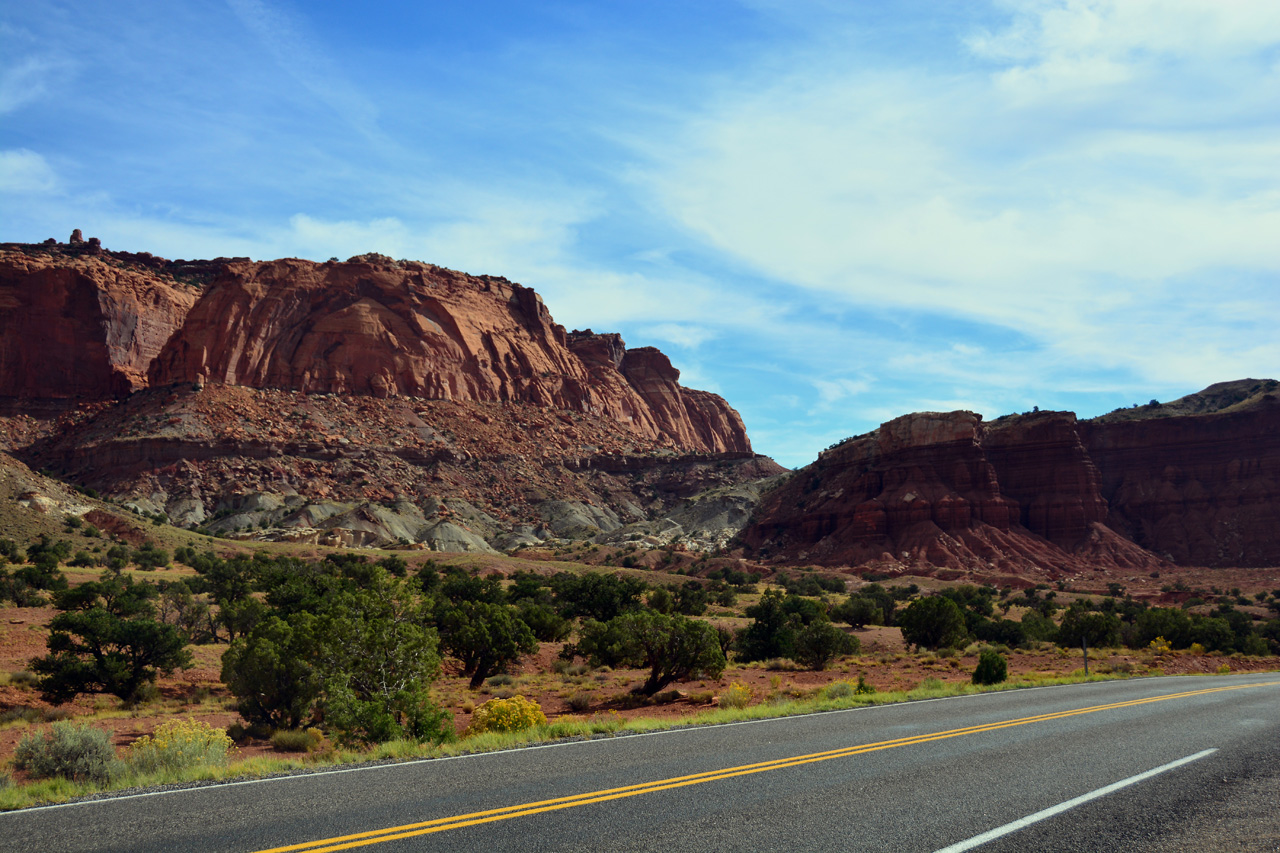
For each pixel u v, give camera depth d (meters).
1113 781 9.27
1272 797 8.44
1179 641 62.88
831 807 8.07
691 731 13.81
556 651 56.38
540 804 8.16
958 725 14.15
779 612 56.47
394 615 23.08
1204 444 183.88
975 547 161.25
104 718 31.84
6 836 7.20
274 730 28.25
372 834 7.09
